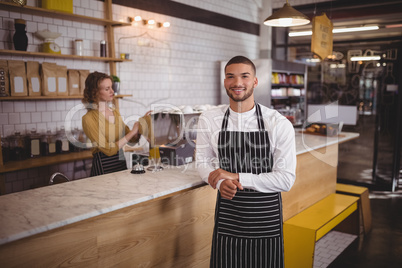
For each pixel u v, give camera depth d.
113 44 4.59
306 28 7.13
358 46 6.20
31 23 3.88
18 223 1.60
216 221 2.17
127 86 4.96
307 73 7.29
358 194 4.17
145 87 5.22
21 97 3.61
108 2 4.47
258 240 2.07
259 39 7.63
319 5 6.68
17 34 3.57
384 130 6.00
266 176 2.00
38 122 4.01
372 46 6.06
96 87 3.13
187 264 2.60
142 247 2.23
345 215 3.67
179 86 5.80
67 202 1.90
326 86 6.59
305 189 3.77
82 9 4.32
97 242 1.96
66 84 3.99
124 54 4.70
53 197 1.98
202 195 2.66
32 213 1.73
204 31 6.20
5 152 3.63
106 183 2.27
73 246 1.84
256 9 7.47
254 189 2.02
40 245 1.69
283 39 7.49
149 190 2.12
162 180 2.35
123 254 2.12
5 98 3.47
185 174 2.52
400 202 5.37
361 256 3.56
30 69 3.70
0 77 3.46
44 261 1.71
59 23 4.12
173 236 2.45
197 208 2.62
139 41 5.07
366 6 6.09
